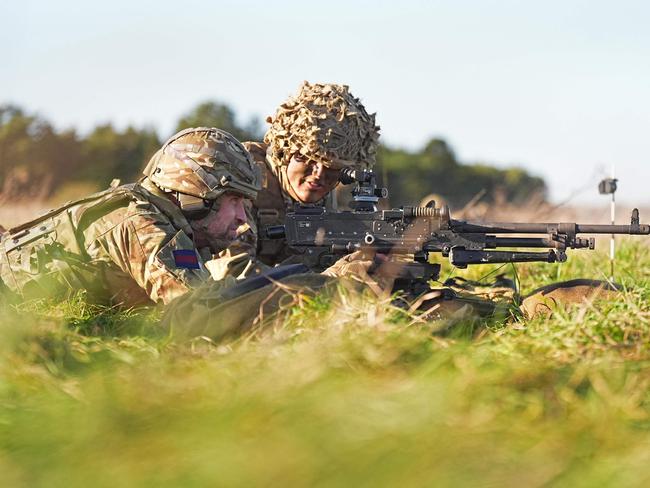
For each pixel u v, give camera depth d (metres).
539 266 13.46
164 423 5.10
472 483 4.39
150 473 4.47
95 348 6.85
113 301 9.30
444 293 8.62
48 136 34.50
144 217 8.99
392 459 4.52
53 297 9.27
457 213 16.97
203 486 4.30
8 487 4.38
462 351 6.28
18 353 6.38
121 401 5.42
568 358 6.62
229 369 6.00
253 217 11.06
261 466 4.41
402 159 47.09
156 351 6.80
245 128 41.91
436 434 4.84
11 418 5.30
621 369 6.05
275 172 11.26
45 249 9.26
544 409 5.48
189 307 7.70
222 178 9.35
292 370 5.68
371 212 9.74
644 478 4.52
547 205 18.22
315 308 7.34
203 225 9.52
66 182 32.12
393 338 6.43
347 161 10.98
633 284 9.61
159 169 9.48
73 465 4.62
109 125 37.75
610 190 14.32
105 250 9.12
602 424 5.12
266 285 7.75
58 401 5.58
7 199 22.19
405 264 8.84
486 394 5.54
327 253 9.83
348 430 4.81
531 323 7.98
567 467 4.65
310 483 4.30
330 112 10.83
